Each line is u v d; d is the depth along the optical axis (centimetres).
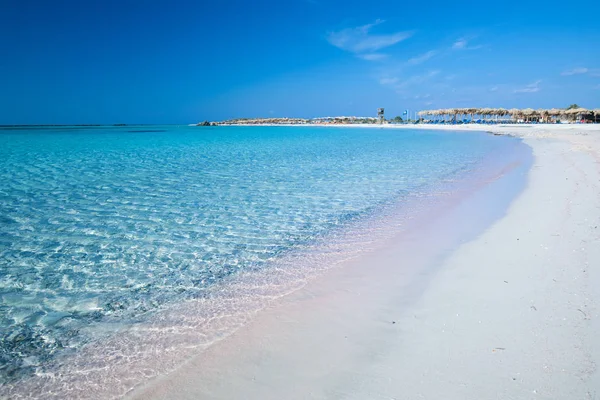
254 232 622
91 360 295
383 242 552
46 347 314
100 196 898
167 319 354
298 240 579
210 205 810
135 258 511
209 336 321
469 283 387
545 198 742
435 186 982
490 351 267
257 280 438
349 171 1316
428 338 292
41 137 4066
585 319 297
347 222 670
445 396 227
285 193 934
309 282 425
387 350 281
